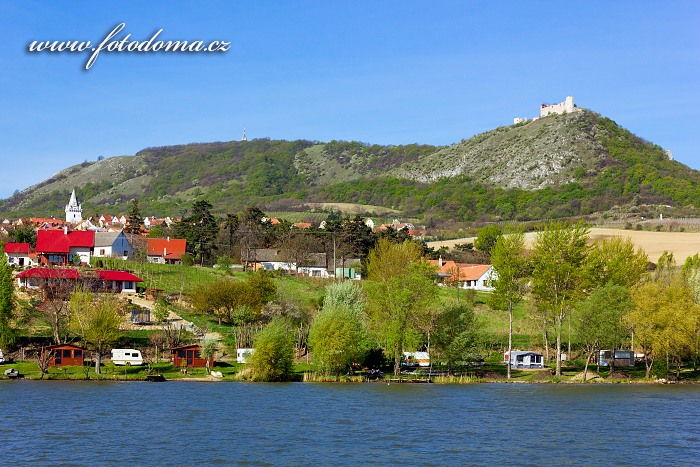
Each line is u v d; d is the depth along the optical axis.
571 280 134.25
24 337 135.50
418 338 126.31
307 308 159.62
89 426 78.31
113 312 128.12
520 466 64.38
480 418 86.38
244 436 74.50
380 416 86.94
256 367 122.19
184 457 65.88
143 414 85.88
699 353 137.00
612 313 127.94
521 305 180.50
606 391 113.62
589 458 67.44
